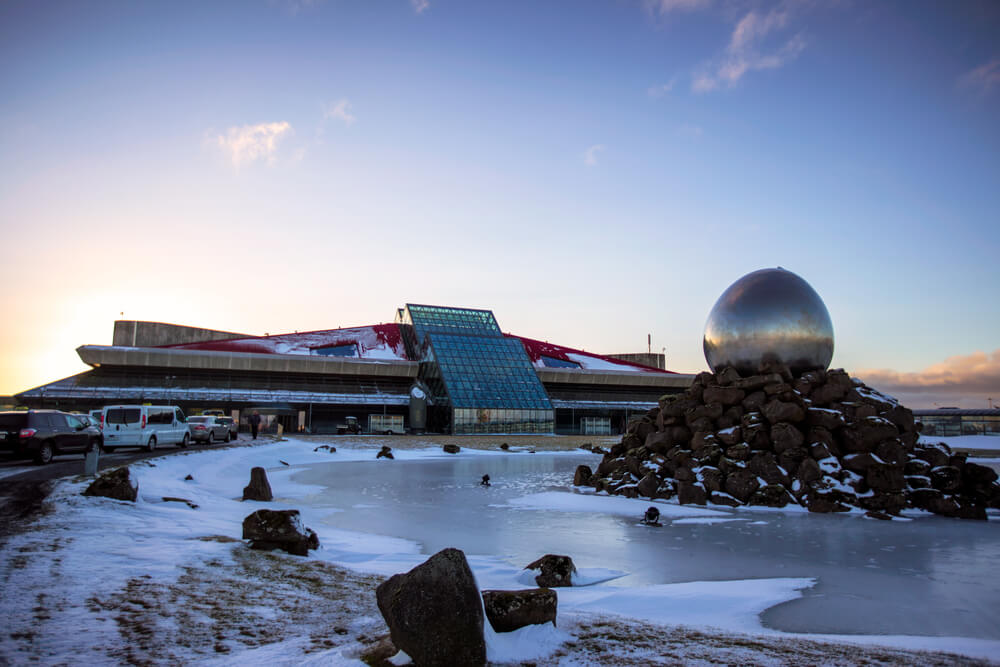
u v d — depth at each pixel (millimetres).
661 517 18438
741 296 24984
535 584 9961
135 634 6312
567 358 105250
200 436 43594
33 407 73875
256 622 6918
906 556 12891
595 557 12672
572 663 5777
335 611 7527
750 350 24516
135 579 8391
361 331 104625
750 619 8188
